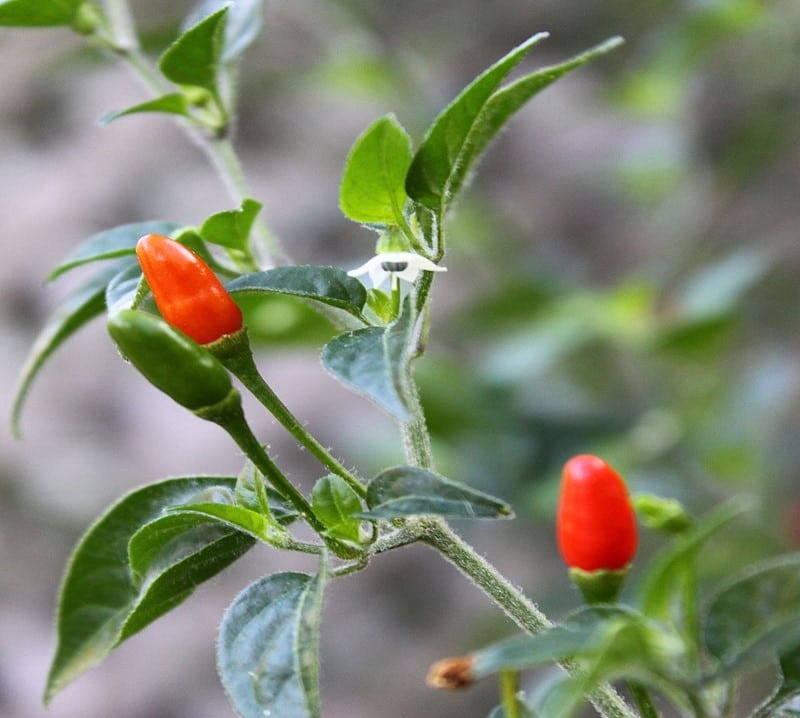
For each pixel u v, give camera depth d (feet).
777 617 1.04
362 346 1.04
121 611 1.22
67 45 3.62
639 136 2.79
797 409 2.22
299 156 3.50
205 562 1.14
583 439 1.97
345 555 1.10
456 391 1.93
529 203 3.13
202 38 1.25
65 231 3.42
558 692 0.99
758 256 2.02
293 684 1.05
